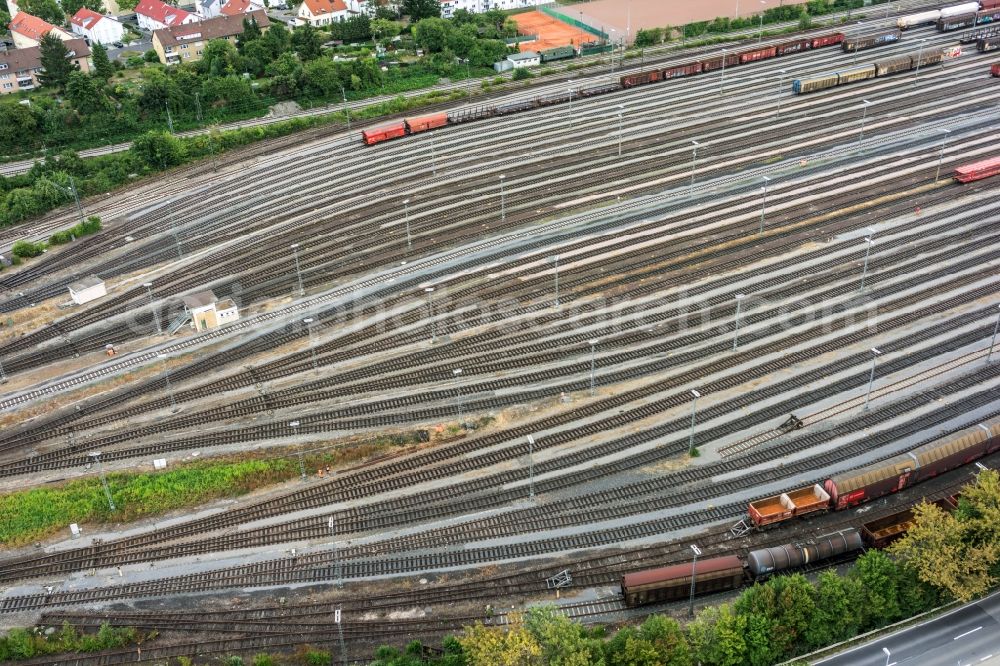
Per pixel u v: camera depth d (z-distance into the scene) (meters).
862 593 63.38
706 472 83.69
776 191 137.38
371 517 80.69
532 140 164.25
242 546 78.25
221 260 127.94
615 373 98.31
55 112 177.75
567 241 126.38
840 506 76.25
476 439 89.88
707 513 78.56
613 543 76.06
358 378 99.81
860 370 96.38
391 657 65.06
